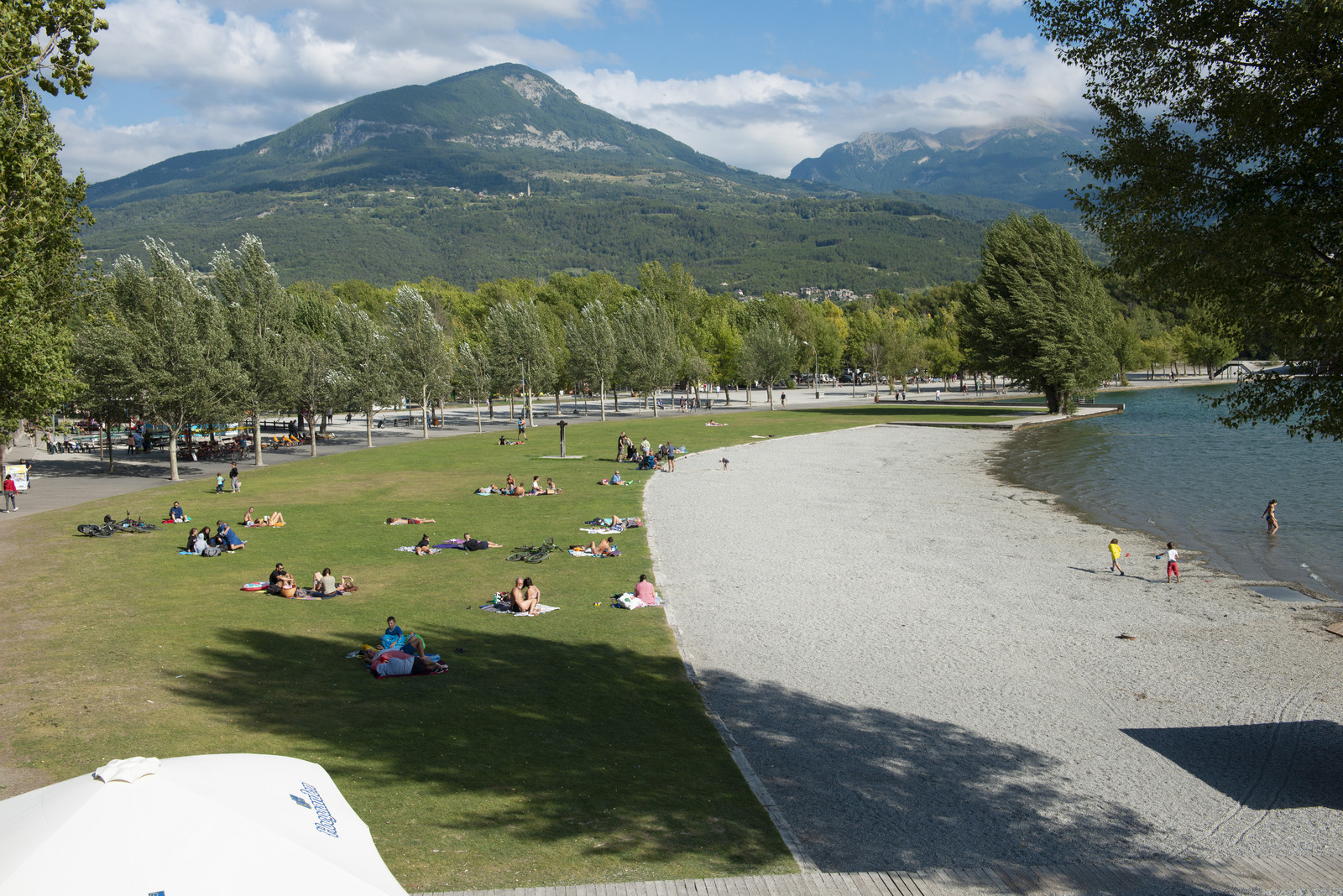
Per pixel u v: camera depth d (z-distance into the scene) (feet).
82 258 97.81
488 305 571.28
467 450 214.69
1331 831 39.04
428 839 34.24
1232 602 82.17
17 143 61.52
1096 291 313.32
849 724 51.55
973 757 47.16
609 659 61.62
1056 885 32.30
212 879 17.98
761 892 30.30
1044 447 224.12
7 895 16.65
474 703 51.49
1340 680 60.75
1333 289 34.99
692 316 454.81
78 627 65.92
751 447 223.10
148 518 118.52
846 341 559.79
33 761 40.75
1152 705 55.77
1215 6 37.60
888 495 147.84
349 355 232.12
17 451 209.26
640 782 41.42
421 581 83.61
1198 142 39.91
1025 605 80.23
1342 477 164.04
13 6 58.75
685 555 98.99
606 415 339.57
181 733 44.83
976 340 322.55
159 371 157.17
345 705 50.52
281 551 96.84
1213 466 182.91
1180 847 37.24
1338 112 34.24
